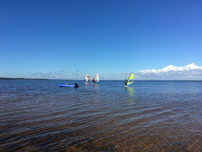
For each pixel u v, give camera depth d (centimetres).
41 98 1756
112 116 912
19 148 496
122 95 2230
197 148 508
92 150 487
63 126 716
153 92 2889
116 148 501
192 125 743
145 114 970
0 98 1711
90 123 766
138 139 571
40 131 648
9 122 770
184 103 1454
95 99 1722
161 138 582
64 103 1400
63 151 479
